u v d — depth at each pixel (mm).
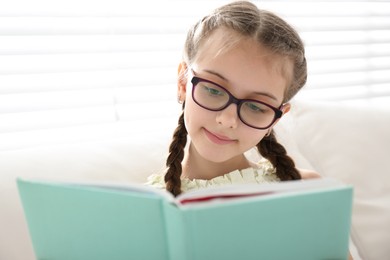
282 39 958
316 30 1662
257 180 1084
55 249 722
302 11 1643
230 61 905
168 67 1472
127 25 1410
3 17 1261
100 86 1383
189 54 1017
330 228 625
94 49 1363
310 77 1725
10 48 1257
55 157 1103
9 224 998
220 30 957
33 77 1312
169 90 1504
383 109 1406
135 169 1156
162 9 1458
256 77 907
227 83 914
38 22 1297
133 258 655
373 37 1793
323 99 1727
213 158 972
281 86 965
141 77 1452
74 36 1356
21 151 1103
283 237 604
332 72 1728
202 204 562
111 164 1137
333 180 653
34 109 1298
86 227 673
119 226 643
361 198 1259
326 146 1312
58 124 1333
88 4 1362
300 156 1328
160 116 1474
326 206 611
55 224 700
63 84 1336
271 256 606
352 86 1800
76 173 1086
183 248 562
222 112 910
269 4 1579
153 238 624
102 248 675
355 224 1237
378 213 1240
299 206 597
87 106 1368
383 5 1803
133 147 1201
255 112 927
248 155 1303
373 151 1306
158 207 600
